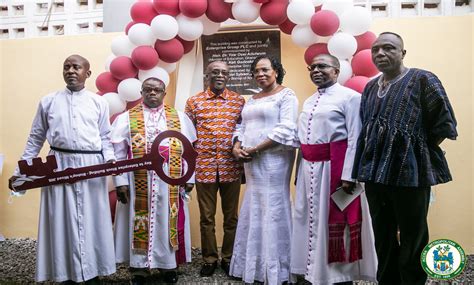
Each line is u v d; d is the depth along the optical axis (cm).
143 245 336
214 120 366
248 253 333
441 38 426
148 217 337
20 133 495
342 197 300
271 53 445
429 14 458
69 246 320
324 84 317
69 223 318
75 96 326
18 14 553
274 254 327
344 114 307
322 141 311
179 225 350
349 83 373
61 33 542
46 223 324
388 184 254
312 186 315
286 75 444
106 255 325
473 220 419
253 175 339
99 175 319
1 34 551
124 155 345
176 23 395
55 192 318
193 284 346
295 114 334
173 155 344
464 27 423
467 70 421
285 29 414
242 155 336
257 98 348
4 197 496
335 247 303
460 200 421
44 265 322
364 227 313
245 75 448
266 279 326
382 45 261
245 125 351
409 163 248
